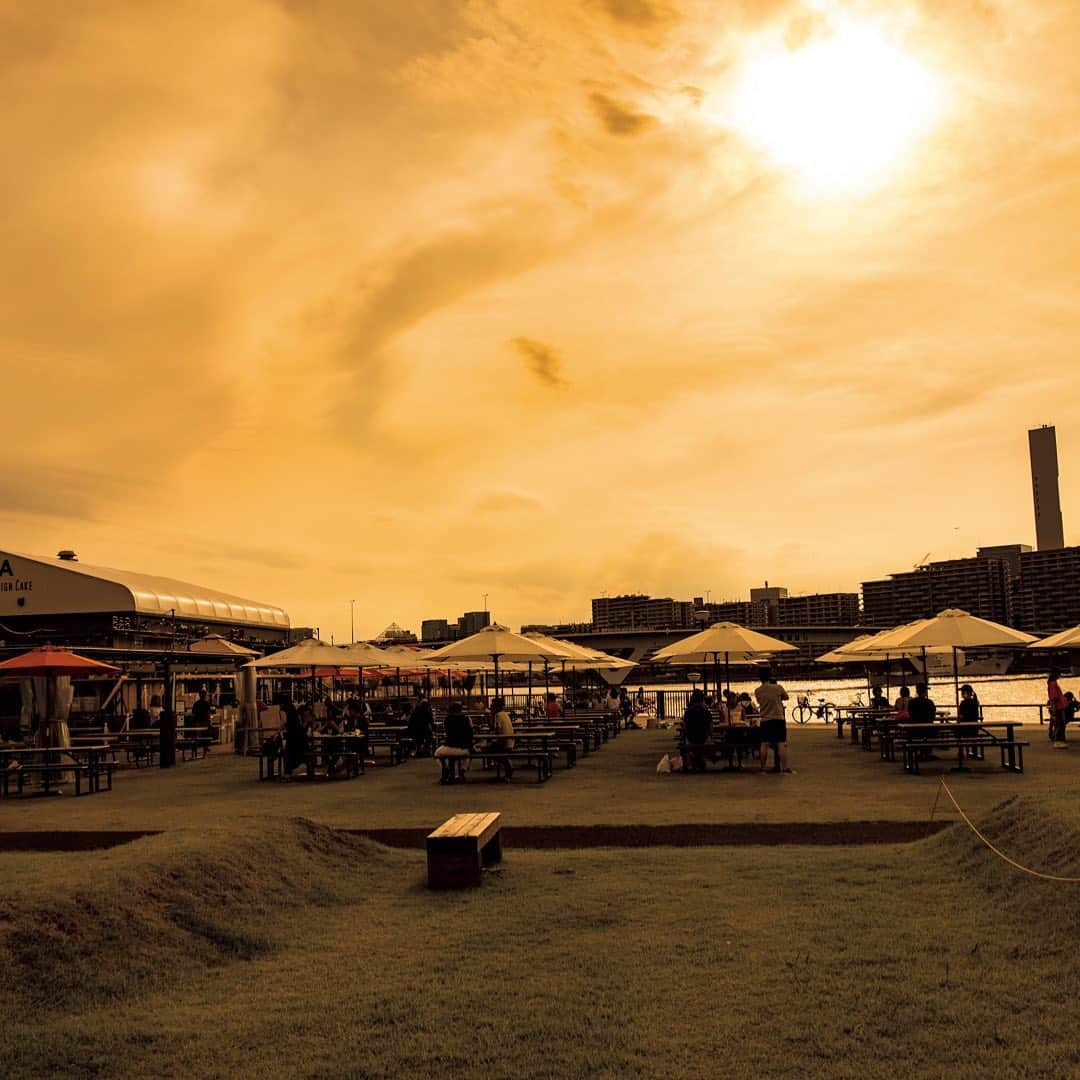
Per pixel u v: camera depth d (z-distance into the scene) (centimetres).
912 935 778
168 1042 605
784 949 753
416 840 1368
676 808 1585
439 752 2116
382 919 894
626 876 1034
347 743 2367
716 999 649
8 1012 649
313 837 1126
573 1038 592
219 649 3631
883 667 4019
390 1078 546
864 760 2367
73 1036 614
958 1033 580
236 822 1128
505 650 2673
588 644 10788
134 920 790
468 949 787
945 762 2238
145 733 2889
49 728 2438
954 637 2420
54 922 747
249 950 804
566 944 789
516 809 1642
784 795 1719
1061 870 843
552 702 3544
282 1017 643
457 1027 615
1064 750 2480
